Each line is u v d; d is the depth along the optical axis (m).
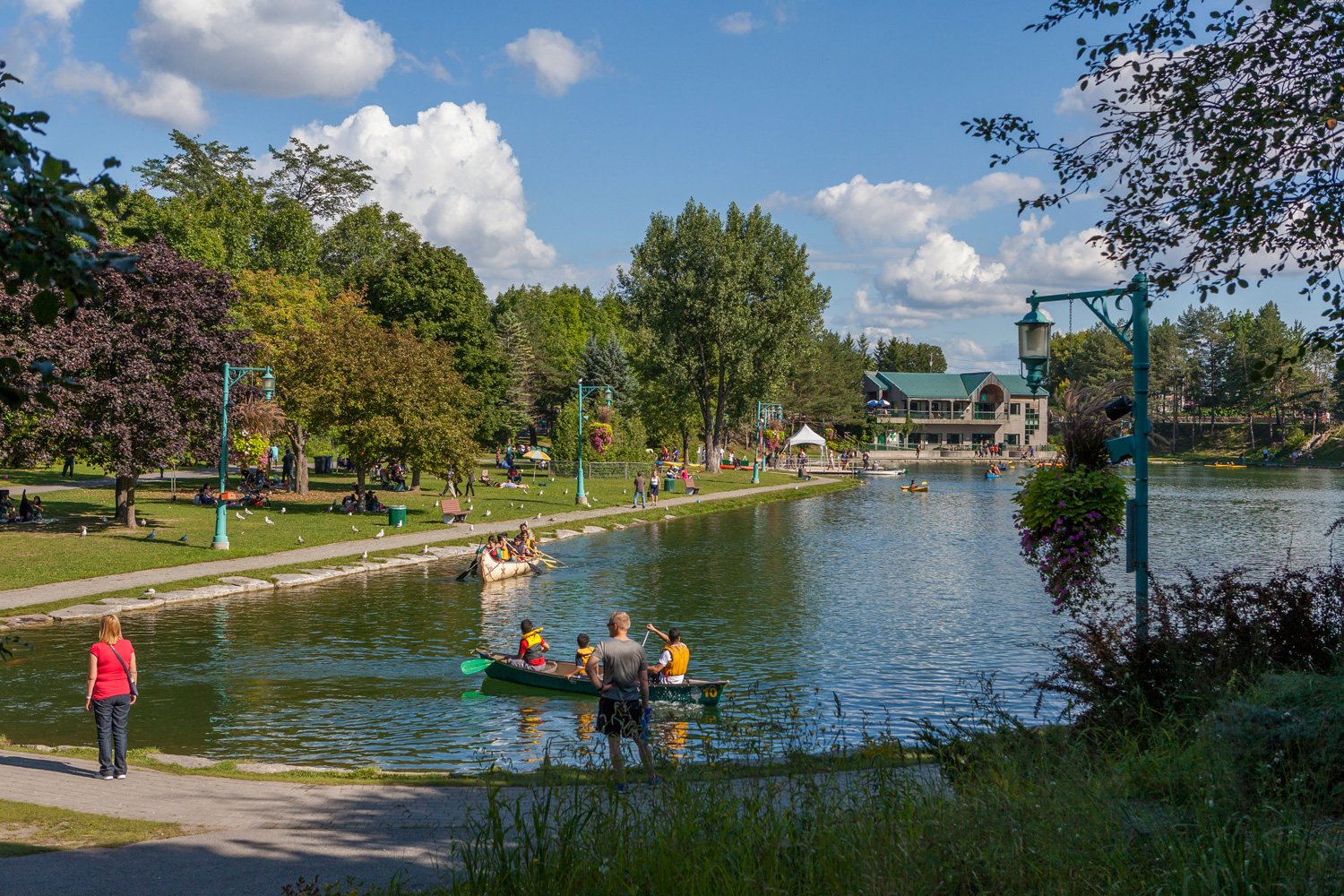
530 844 6.05
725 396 79.00
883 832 5.60
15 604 22.56
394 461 43.81
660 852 5.63
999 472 99.25
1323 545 39.38
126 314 31.23
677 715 14.73
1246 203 9.30
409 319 62.12
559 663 18.00
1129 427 11.12
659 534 43.03
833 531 45.00
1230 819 5.34
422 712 15.48
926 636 21.80
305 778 10.95
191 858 7.46
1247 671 8.28
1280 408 134.38
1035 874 5.05
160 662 18.58
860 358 135.00
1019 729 7.91
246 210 67.94
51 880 6.95
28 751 12.44
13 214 3.57
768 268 72.56
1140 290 10.59
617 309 146.75
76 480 54.81
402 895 6.30
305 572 28.53
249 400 35.00
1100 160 10.74
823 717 14.98
